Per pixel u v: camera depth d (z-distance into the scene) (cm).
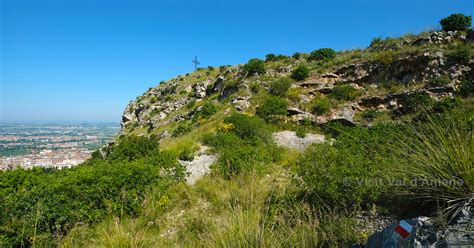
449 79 1806
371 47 2702
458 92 1731
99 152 1994
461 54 1828
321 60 2827
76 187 643
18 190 648
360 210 431
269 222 398
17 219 518
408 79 2014
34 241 466
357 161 523
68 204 593
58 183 672
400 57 2083
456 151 299
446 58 1900
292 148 1592
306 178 532
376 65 2208
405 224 263
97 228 541
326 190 474
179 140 1858
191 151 1388
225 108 2541
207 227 429
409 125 399
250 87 2667
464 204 266
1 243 473
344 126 1902
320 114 2089
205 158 1298
